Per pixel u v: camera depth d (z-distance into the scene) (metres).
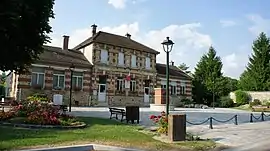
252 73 50.47
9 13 12.95
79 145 8.99
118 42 35.81
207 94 48.88
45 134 10.63
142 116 20.52
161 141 10.91
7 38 14.36
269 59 50.16
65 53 33.31
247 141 12.06
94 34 36.81
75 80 31.80
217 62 52.94
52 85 29.80
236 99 45.44
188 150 9.77
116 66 34.94
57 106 17.83
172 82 41.62
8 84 34.44
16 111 14.92
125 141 10.29
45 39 16.31
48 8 15.73
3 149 7.90
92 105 32.59
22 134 10.32
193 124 16.86
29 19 14.90
